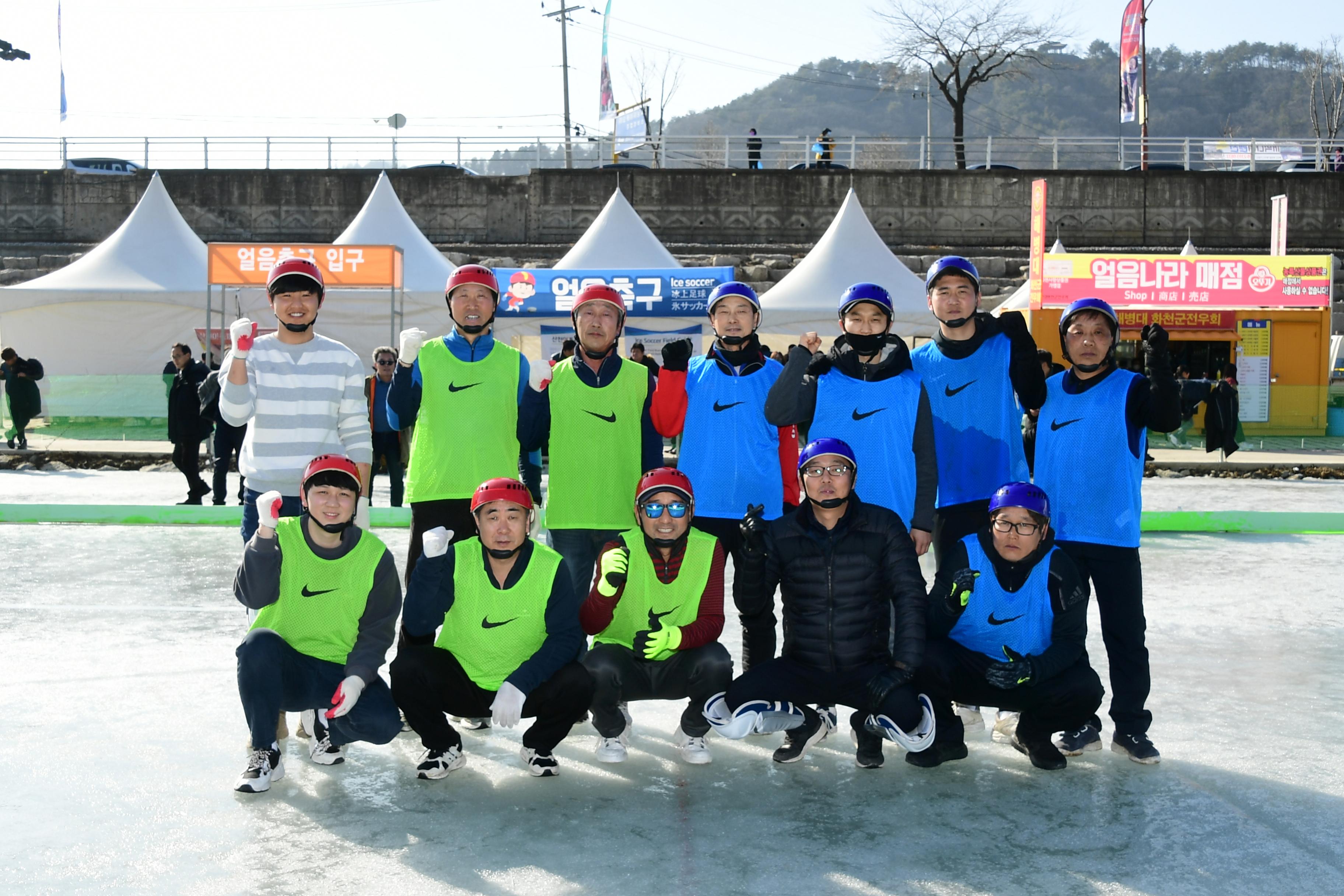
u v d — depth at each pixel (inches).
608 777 174.4
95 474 621.6
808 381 189.5
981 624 177.3
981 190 1288.1
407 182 1300.4
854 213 844.0
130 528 430.6
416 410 204.1
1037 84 7126.0
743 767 179.3
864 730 177.2
